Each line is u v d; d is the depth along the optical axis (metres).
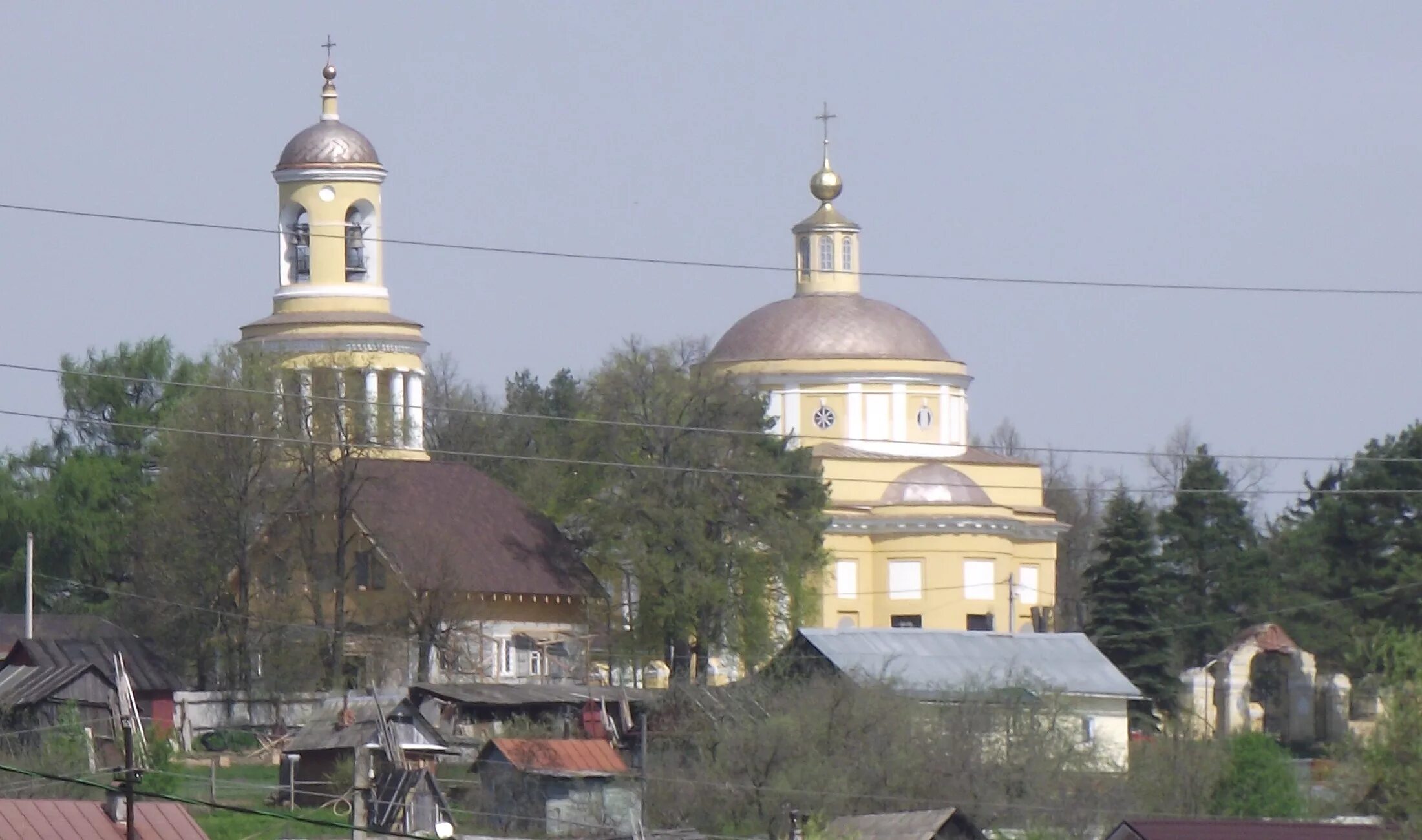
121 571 160.75
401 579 146.75
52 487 161.25
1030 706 121.75
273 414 146.50
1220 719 164.38
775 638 152.12
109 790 80.69
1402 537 165.00
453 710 133.12
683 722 122.31
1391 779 96.62
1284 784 117.31
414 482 155.12
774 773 111.19
